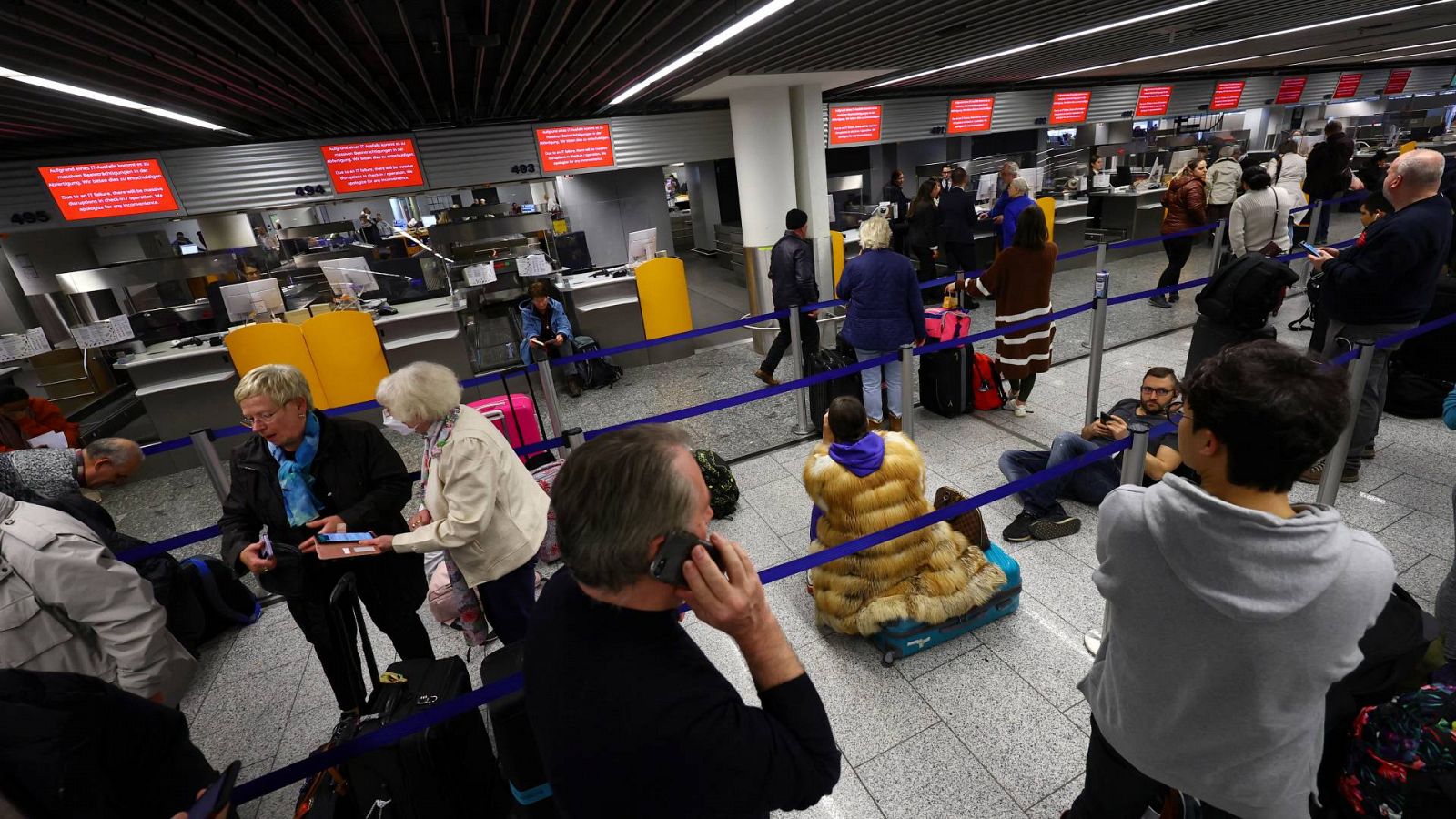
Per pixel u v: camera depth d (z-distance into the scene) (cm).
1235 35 730
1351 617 84
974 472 384
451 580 257
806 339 556
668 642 77
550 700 76
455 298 665
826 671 247
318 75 509
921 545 238
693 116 832
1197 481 260
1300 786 102
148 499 494
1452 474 328
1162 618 97
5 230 601
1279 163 827
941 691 233
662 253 739
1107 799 135
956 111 1017
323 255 849
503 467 217
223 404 573
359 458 210
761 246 659
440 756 162
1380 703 135
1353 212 1104
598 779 74
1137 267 926
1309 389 80
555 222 1112
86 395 694
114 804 101
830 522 245
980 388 461
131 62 362
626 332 691
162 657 182
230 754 242
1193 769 106
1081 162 1169
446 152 745
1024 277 421
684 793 71
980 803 192
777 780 74
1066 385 507
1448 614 188
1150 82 1210
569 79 597
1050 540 313
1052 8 471
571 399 612
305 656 293
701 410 309
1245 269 315
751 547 337
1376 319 296
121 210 638
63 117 486
